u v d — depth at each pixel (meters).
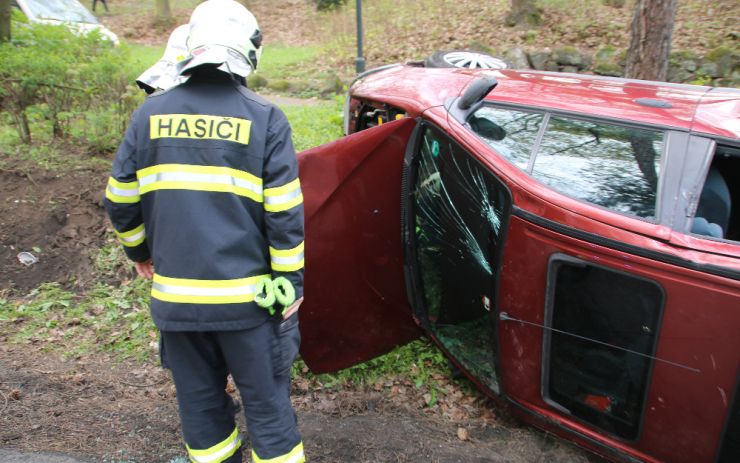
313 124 7.83
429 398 3.13
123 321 3.86
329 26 14.80
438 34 12.49
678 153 2.35
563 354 2.50
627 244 2.23
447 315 3.07
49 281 4.26
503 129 2.76
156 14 19.62
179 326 1.92
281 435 2.11
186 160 1.90
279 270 1.99
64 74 5.65
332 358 3.15
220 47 1.95
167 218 1.92
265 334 2.02
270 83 11.18
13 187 4.92
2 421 2.83
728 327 2.04
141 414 2.95
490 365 2.94
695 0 11.23
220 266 1.91
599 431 2.47
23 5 9.73
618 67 9.65
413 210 3.04
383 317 3.21
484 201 2.72
